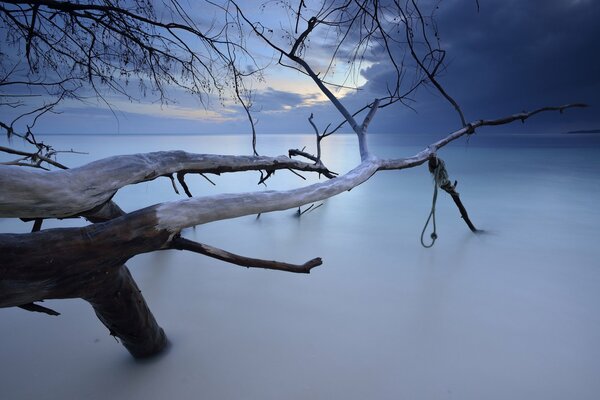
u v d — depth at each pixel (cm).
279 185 1862
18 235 136
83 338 421
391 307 532
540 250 812
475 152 4775
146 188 1625
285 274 652
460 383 367
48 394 338
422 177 2191
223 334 449
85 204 145
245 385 358
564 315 514
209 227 986
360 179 317
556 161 3309
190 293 569
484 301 557
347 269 686
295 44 289
